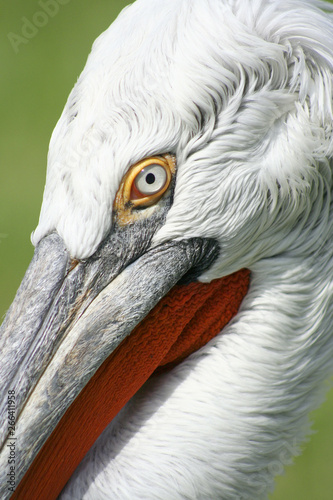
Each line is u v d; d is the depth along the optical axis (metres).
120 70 4.96
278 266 5.45
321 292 5.57
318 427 10.72
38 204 13.58
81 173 4.80
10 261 12.75
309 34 5.14
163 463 5.40
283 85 5.10
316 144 5.16
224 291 5.51
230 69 4.96
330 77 5.19
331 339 5.77
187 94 4.88
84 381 4.96
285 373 5.55
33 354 4.84
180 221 5.02
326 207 5.44
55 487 5.50
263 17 5.10
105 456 5.54
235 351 5.51
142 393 5.73
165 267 5.07
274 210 5.21
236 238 5.19
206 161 4.96
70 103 5.12
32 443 4.87
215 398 5.46
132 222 4.95
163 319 5.41
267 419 5.55
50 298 4.84
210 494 5.46
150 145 4.82
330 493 10.18
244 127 5.00
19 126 14.77
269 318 5.48
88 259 4.87
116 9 16.55
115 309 4.98
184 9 5.10
